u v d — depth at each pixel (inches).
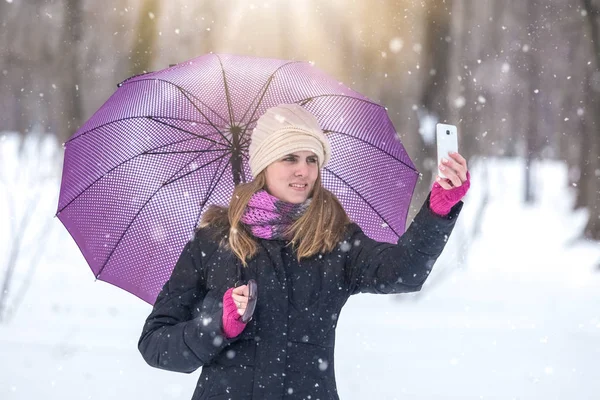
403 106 1028.5
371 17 1034.7
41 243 1051.9
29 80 1214.3
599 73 1259.8
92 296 861.2
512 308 838.5
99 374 523.8
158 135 300.4
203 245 254.5
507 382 517.3
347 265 249.4
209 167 300.4
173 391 486.3
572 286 1003.9
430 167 1005.2
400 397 477.7
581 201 1528.1
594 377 532.7
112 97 292.8
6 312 747.4
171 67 300.7
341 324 728.3
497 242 1414.9
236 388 233.8
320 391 236.7
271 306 238.7
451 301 876.0
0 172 1096.2
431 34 1034.1
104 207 298.2
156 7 1080.8
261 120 257.9
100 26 1151.0
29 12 1186.6
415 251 235.6
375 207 298.4
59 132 1154.7
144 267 296.5
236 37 1071.0
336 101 301.0
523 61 1274.6
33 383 497.0
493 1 1181.7
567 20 1250.6
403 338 659.4
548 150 1704.0
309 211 247.4
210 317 230.1
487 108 1316.4
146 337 246.5
